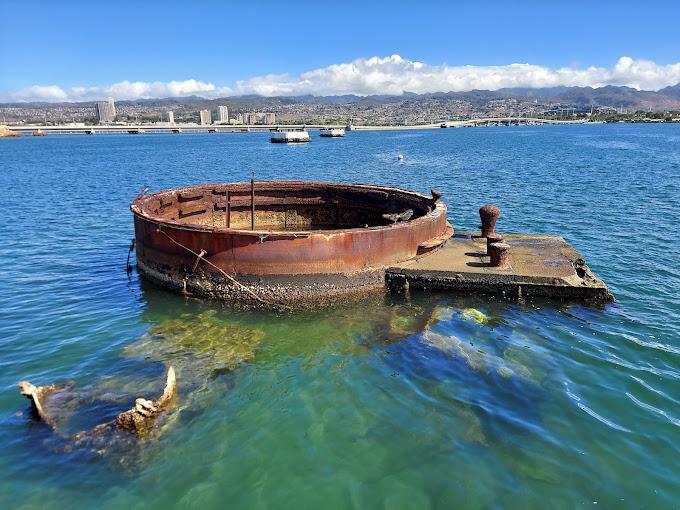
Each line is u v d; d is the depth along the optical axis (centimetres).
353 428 597
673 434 581
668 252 1388
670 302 999
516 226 1766
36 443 574
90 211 2198
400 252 1045
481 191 2655
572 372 720
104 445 569
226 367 745
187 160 5988
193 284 1037
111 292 1093
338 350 796
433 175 3512
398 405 643
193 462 541
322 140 12112
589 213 1984
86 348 818
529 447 559
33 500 491
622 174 3369
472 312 916
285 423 609
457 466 530
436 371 726
